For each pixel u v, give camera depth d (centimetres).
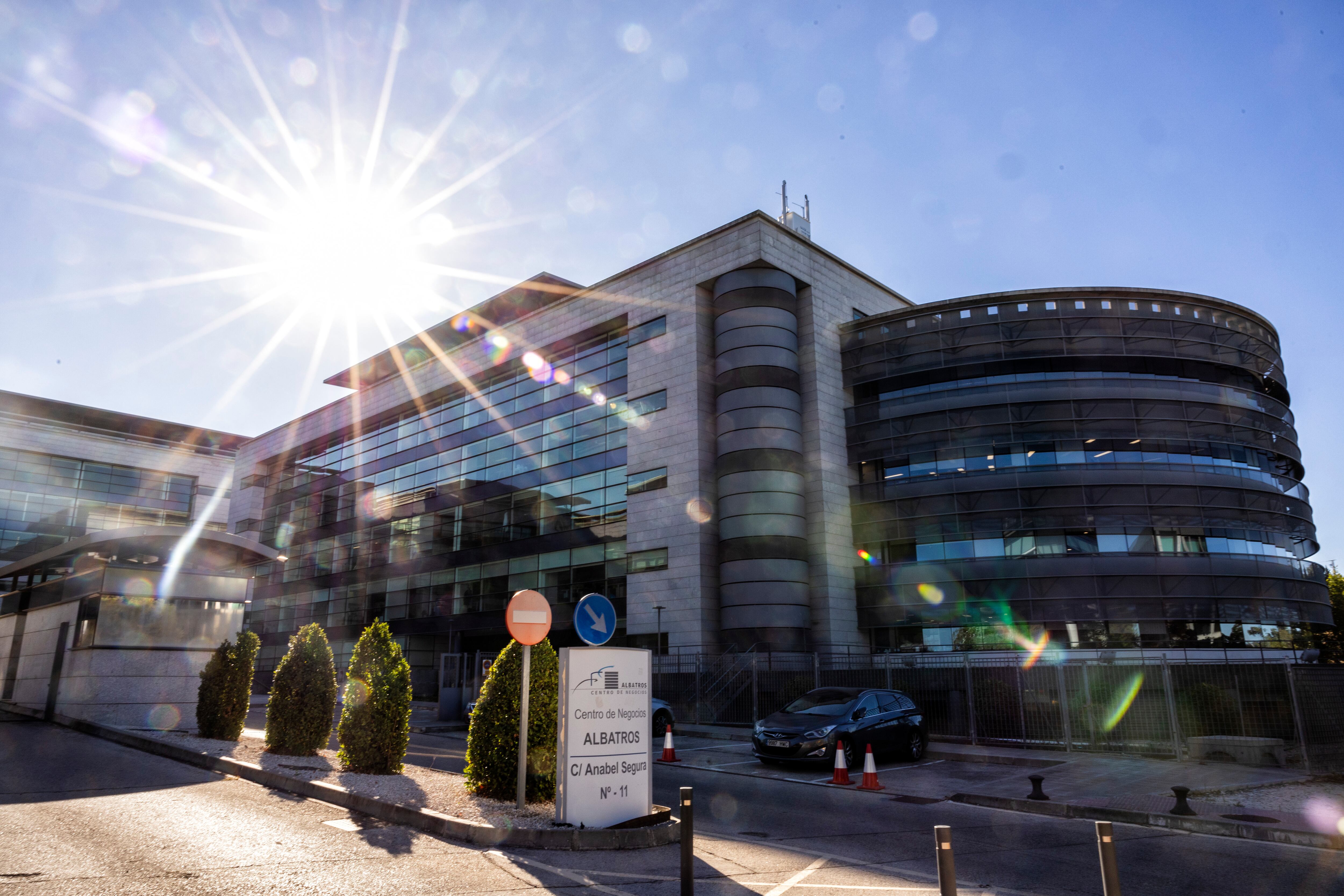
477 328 4756
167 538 1938
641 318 3656
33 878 616
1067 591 3061
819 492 3303
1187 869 775
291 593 5434
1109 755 1658
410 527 4669
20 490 5653
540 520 3891
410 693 1210
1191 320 3441
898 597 3247
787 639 3005
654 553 3334
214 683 1581
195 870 657
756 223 3350
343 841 787
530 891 638
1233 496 3247
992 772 1466
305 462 5712
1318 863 803
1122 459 3231
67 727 1870
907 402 3428
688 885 557
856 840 891
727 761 1633
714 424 3391
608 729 867
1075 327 3378
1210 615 3070
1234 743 1535
